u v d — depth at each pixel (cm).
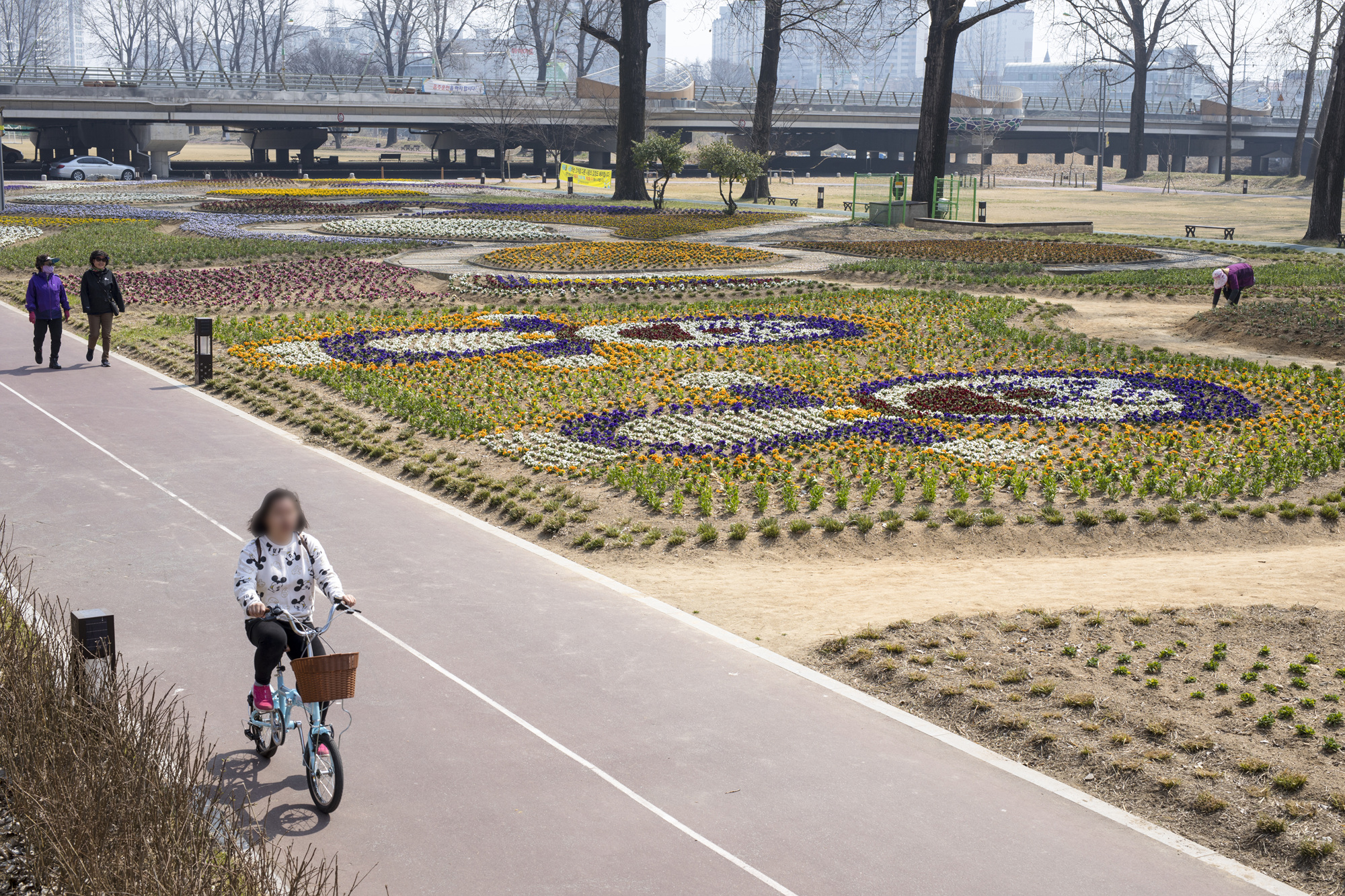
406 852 565
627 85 5634
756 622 894
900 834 595
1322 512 1189
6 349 1906
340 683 580
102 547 989
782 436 1423
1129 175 9644
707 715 724
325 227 3978
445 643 820
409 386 1675
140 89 7000
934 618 877
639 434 1435
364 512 1131
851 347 2016
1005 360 1952
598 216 4688
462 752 666
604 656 809
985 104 10062
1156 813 629
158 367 1819
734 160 4834
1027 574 1022
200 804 518
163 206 4744
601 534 1111
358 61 13238
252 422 1480
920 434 1428
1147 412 1569
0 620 669
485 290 2627
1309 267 3225
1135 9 9300
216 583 916
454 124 8069
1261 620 848
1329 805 615
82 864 458
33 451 1295
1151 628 848
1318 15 6297
